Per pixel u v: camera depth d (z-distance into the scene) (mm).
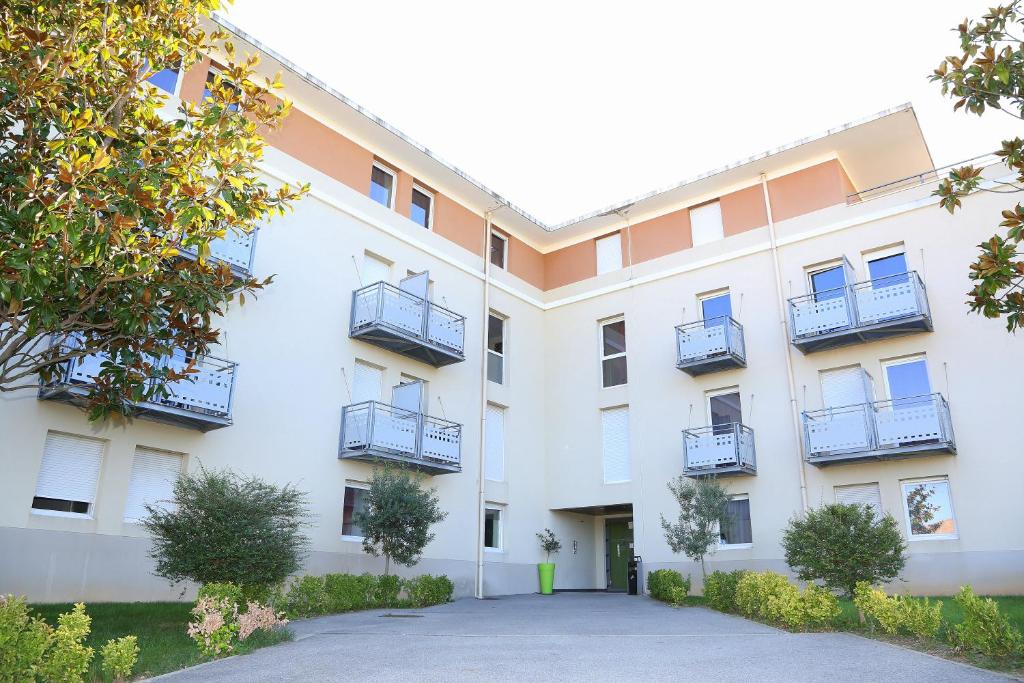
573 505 20797
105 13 7410
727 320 18484
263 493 10828
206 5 8281
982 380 15359
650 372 20281
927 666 6668
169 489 13156
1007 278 6684
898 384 16562
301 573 14484
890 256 17328
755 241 19297
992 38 7262
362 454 15562
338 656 7699
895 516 15688
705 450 17969
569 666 7008
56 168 7070
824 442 16422
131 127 7949
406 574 16641
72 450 12070
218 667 7094
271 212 8086
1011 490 14516
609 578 22172
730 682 6148
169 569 10016
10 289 6289
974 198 16344
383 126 17719
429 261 19359
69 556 11586
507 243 22750
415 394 16922
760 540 17344
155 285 7473
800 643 8453
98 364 11586
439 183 20188
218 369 13367
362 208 17781
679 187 20172
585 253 22938
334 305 16578
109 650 6418
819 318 17125
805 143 18078
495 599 17188
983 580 14398
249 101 8039
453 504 18312
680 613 12992
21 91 6918
